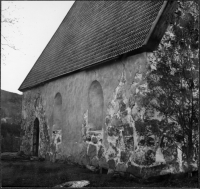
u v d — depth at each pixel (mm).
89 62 9859
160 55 7875
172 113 7844
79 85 10734
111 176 7859
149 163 7301
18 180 7465
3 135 17656
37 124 14633
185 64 8242
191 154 7812
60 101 12680
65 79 11836
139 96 7652
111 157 8438
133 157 7574
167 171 7570
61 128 11797
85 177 7883
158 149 7543
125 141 7953
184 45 8328
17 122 19703
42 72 14336
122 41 8742
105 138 8820
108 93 8898
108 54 8930
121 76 8438
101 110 9805
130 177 7574
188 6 8523
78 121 10578
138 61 7879
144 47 7535
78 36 12867
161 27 7730
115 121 8438
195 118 8148
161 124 7672
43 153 13164
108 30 10312
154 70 7711
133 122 7746
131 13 9562
